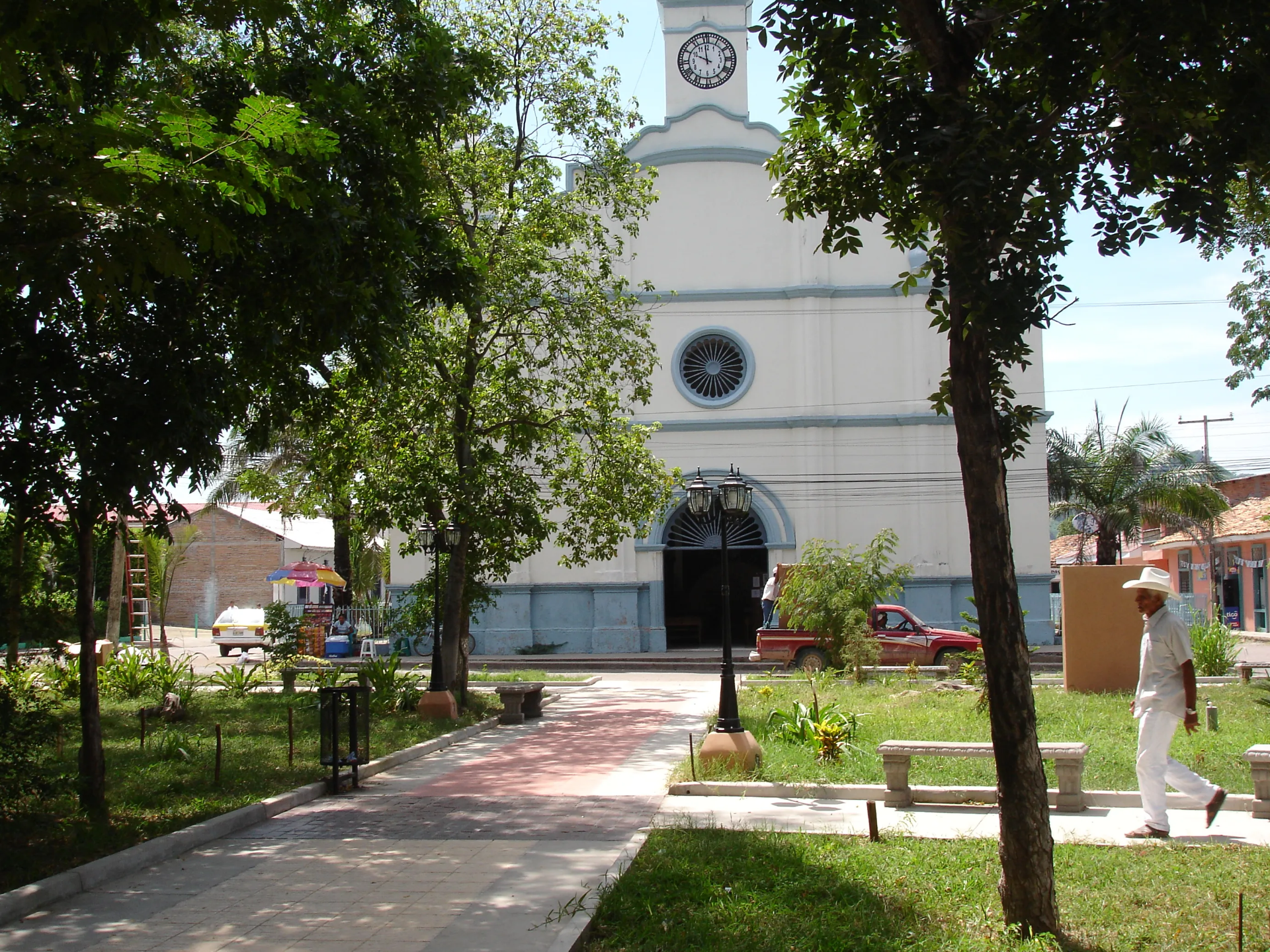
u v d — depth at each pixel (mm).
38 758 9867
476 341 17172
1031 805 5332
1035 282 5262
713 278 30141
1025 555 28641
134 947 5680
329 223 8133
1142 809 8352
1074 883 6242
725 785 9422
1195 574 41562
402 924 5973
